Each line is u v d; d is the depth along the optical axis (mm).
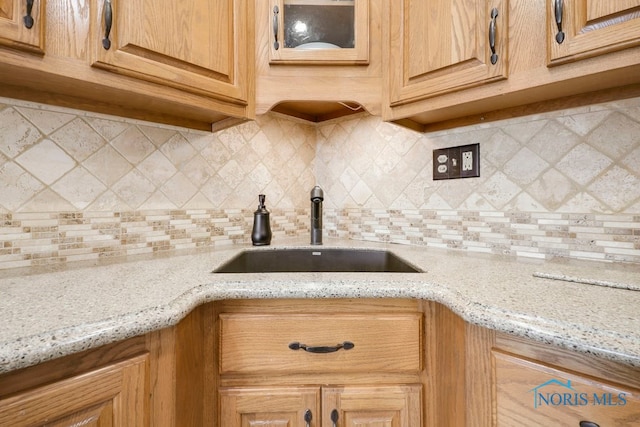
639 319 470
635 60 635
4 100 828
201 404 687
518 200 1039
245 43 979
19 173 851
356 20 999
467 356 618
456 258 1013
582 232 924
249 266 1195
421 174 1276
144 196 1079
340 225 1537
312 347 705
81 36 699
